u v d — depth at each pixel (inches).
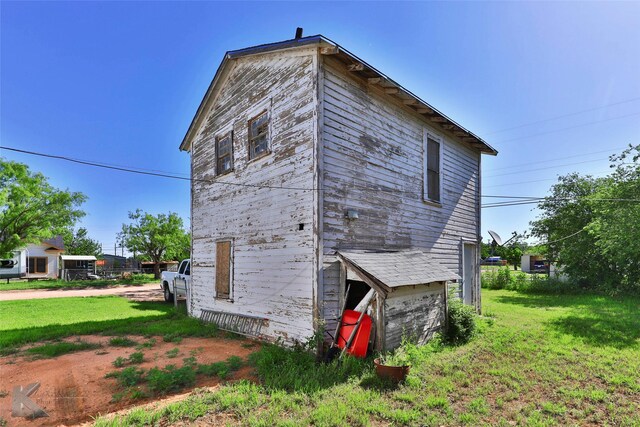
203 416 152.9
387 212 310.8
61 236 1518.2
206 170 404.2
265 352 232.8
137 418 147.6
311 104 257.6
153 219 1264.8
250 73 335.0
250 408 159.8
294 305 259.9
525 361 238.5
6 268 1304.1
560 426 150.8
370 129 298.8
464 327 298.7
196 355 249.3
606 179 717.9
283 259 274.5
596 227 623.5
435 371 216.5
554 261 845.2
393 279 236.8
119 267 1686.8
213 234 378.9
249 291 312.0
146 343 279.7
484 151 484.4
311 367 212.2
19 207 885.2
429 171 380.8
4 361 233.8
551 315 421.4
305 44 258.1
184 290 489.4
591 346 275.0
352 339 224.5
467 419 153.9
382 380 193.0
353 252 263.3
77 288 967.6
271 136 298.8
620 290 657.0
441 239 389.1
